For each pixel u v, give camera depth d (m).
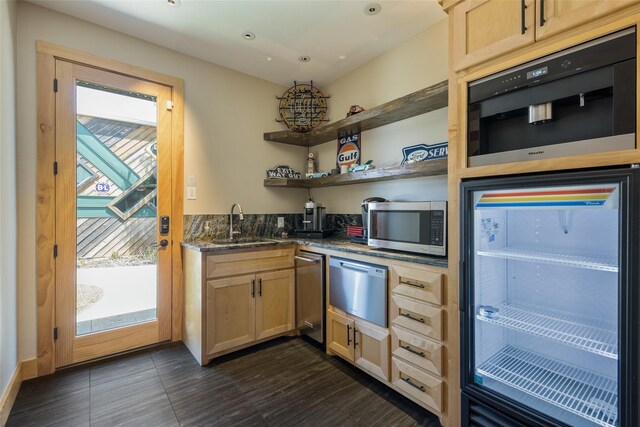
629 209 1.02
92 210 2.36
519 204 1.29
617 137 1.06
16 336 1.99
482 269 1.48
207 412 1.77
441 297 1.63
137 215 2.55
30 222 2.10
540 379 1.39
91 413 1.75
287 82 3.37
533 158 1.26
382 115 2.47
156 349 2.57
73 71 2.27
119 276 2.48
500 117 1.43
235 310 2.44
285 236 3.14
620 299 1.04
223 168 3.01
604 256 1.29
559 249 1.43
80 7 2.15
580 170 1.17
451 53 1.53
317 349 2.58
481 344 1.49
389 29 2.42
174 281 2.71
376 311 1.99
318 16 2.25
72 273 2.27
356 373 2.21
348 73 3.13
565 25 1.16
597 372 1.35
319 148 3.50
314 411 1.79
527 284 1.55
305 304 2.66
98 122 2.39
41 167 2.14
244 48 2.69
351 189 3.09
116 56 2.43
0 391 1.66
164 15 2.24
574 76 1.16
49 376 2.13
